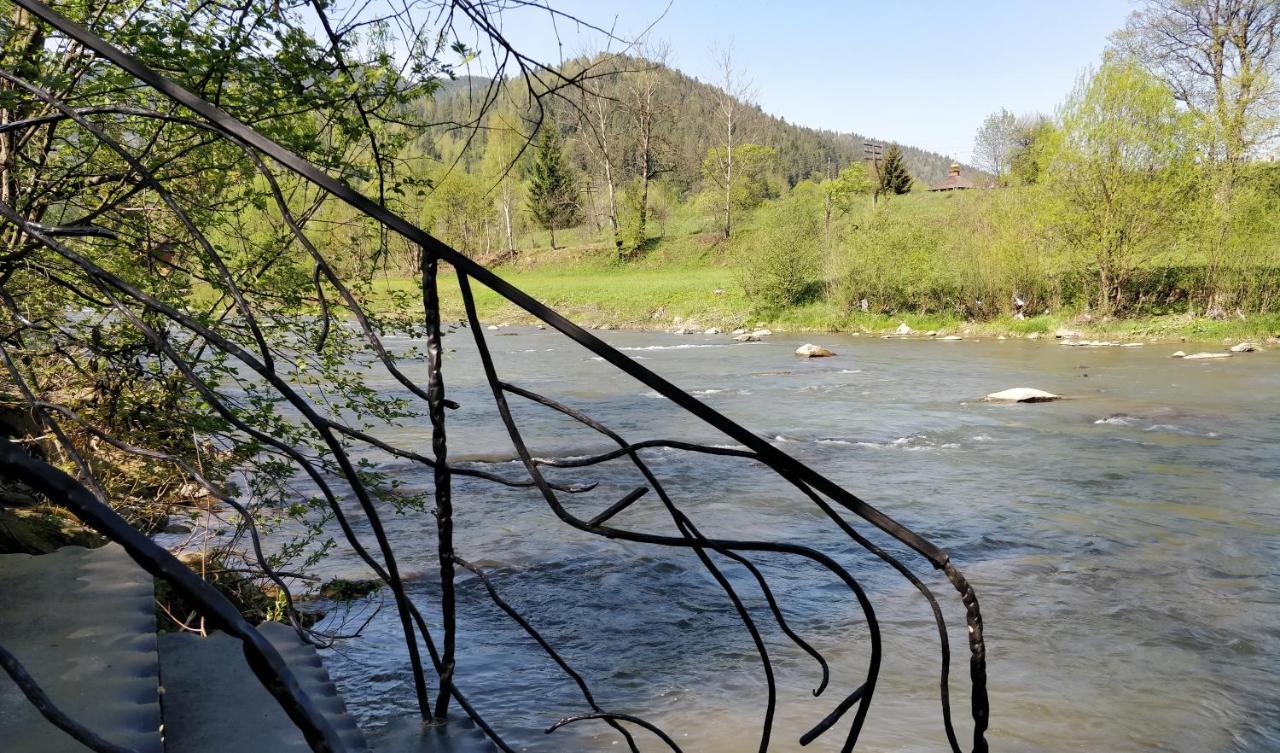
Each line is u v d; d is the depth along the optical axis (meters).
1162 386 19.42
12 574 2.26
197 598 0.78
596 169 71.06
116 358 5.07
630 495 1.65
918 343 31.48
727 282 48.38
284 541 8.60
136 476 5.84
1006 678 6.16
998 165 88.38
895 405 18.14
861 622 7.17
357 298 5.52
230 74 4.36
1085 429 15.05
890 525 1.53
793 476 1.49
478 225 66.06
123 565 2.34
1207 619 7.14
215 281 5.04
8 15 4.25
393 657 6.35
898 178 82.44
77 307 5.04
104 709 1.60
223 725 1.93
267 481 5.85
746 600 7.66
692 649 6.70
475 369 25.25
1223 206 30.20
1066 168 31.77
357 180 4.85
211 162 4.72
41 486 0.77
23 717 1.56
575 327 1.40
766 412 17.66
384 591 7.65
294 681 0.79
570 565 8.52
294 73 4.30
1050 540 9.26
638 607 7.52
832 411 17.59
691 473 12.42
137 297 1.48
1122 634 6.89
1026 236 34.12
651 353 30.38
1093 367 23.02
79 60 4.27
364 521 9.66
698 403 1.43
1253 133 29.53
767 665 1.87
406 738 2.01
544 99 3.17
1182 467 12.23
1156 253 31.42
